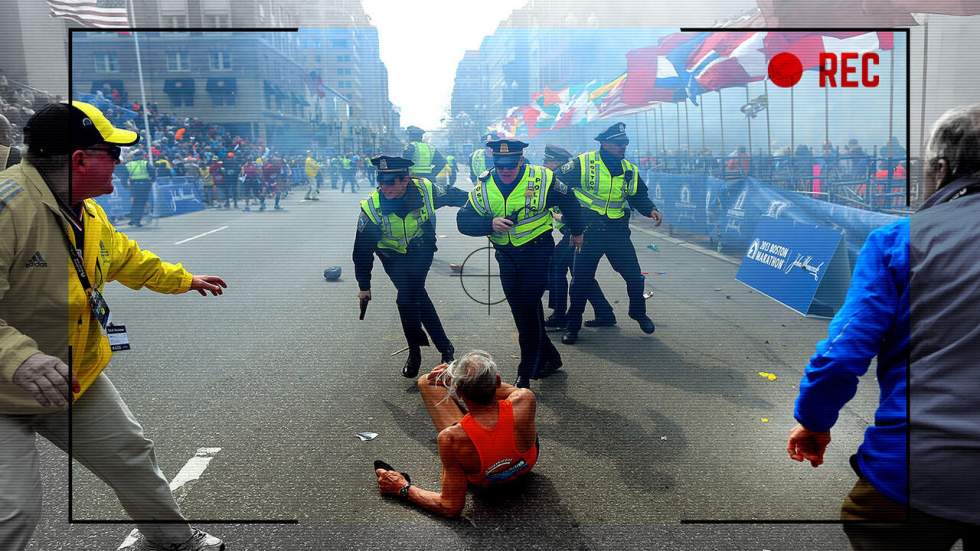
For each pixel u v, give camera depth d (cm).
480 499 242
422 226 356
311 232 1048
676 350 422
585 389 355
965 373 121
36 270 160
